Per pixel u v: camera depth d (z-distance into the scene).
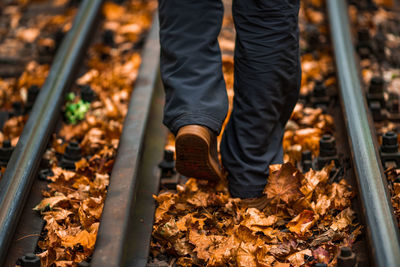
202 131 1.89
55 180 2.20
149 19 4.02
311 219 1.96
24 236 1.92
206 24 1.98
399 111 2.77
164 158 2.29
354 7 4.19
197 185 2.24
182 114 1.92
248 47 1.97
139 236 1.91
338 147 2.39
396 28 3.97
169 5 1.97
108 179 2.23
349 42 3.03
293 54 1.99
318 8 4.15
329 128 2.56
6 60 3.76
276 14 1.93
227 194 2.19
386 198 1.85
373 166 2.00
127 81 3.15
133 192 1.96
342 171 2.24
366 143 2.13
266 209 2.07
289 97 2.09
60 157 2.45
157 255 1.88
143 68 2.75
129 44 3.66
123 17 4.09
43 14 4.53
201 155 1.96
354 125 2.25
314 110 2.74
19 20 4.44
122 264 1.71
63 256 1.86
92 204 2.07
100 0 3.82
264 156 2.11
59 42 3.66
